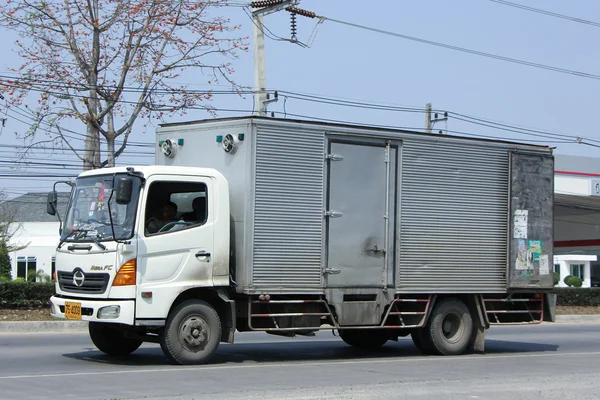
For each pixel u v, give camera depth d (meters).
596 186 45.22
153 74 22.58
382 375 12.30
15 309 22.16
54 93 22.25
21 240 60.03
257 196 13.31
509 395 10.45
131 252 12.42
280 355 15.29
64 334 19.17
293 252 13.62
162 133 14.73
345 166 14.26
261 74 24.00
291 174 13.66
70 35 22.34
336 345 17.56
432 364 14.01
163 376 11.60
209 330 13.08
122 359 13.80
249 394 10.06
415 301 15.06
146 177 12.66
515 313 16.53
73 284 12.93
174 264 12.76
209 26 22.64
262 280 13.30
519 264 16.38
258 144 13.37
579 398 10.35
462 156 15.74
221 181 13.27
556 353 16.86
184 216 12.98
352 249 14.29
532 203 16.66
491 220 16.09
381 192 14.67
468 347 16.12
